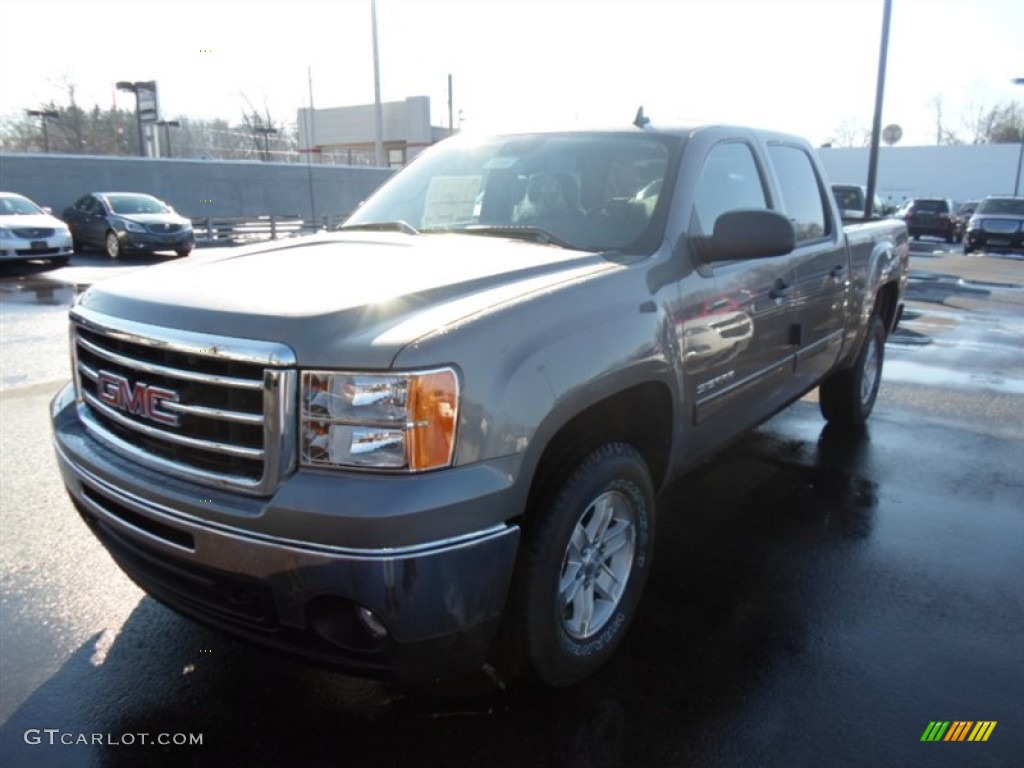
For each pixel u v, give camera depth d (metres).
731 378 3.74
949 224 30.95
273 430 2.29
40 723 2.82
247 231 26.66
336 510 2.20
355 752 2.69
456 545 2.29
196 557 2.45
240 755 2.68
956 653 3.27
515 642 2.71
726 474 5.28
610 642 3.10
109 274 16.47
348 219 4.25
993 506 4.78
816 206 4.95
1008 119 79.06
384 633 2.33
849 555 4.12
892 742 2.75
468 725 2.82
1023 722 2.85
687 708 2.91
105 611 3.51
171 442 2.53
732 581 3.84
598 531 3.01
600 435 3.01
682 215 3.43
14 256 16.42
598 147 3.84
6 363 8.24
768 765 2.64
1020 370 8.53
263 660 3.18
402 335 2.31
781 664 3.18
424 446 2.25
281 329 2.32
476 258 3.07
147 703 2.92
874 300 5.82
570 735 2.77
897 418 6.64
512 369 2.44
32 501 4.65
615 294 2.92
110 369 2.75
